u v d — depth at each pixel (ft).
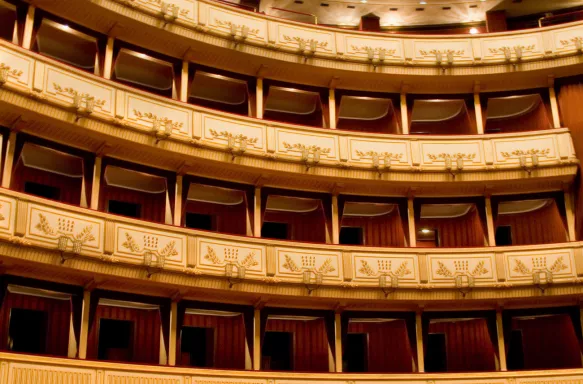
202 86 86.53
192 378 64.80
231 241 72.33
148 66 81.66
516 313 79.46
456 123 94.32
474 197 85.46
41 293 67.56
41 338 68.49
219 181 78.84
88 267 63.26
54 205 62.03
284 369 80.12
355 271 76.18
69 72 67.62
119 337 73.41
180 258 68.85
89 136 69.41
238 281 71.05
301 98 90.38
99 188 70.54
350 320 79.71
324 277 74.79
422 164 83.35
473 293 77.10
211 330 77.87
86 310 66.28
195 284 69.26
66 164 72.84
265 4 96.58
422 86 89.97
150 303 70.49
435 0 97.55
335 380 70.64
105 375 60.08
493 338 78.69
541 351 82.38
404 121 89.15
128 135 70.38
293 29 86.53
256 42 82.84
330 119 87.40
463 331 84.69
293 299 74.84
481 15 100.89
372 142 83.56
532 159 82.64
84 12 73.61
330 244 76.38
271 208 85.81
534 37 89.10
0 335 66.08
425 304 78.18
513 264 77.92
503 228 89.71
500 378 72.69
